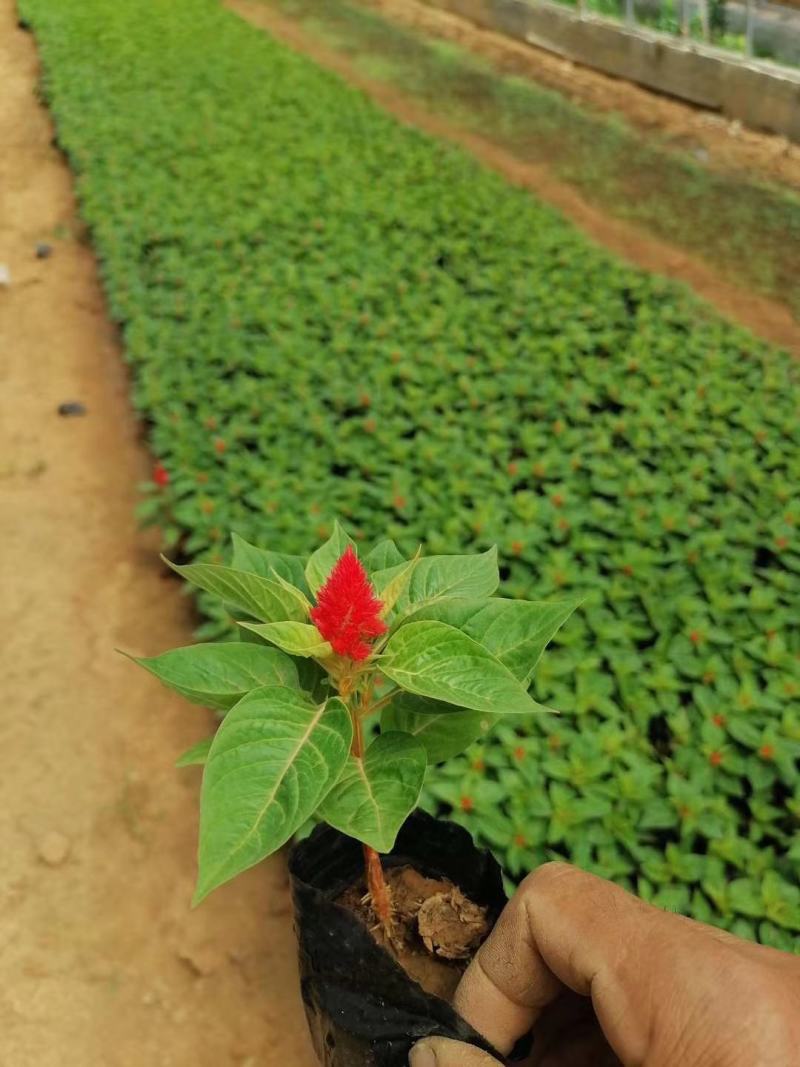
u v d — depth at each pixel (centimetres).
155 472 92
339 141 169
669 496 87
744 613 74
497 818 57
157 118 177
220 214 141
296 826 25
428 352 108
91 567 89
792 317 123
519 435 96
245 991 58
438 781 60
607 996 29
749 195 151
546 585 75
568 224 140
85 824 67
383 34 237
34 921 62
